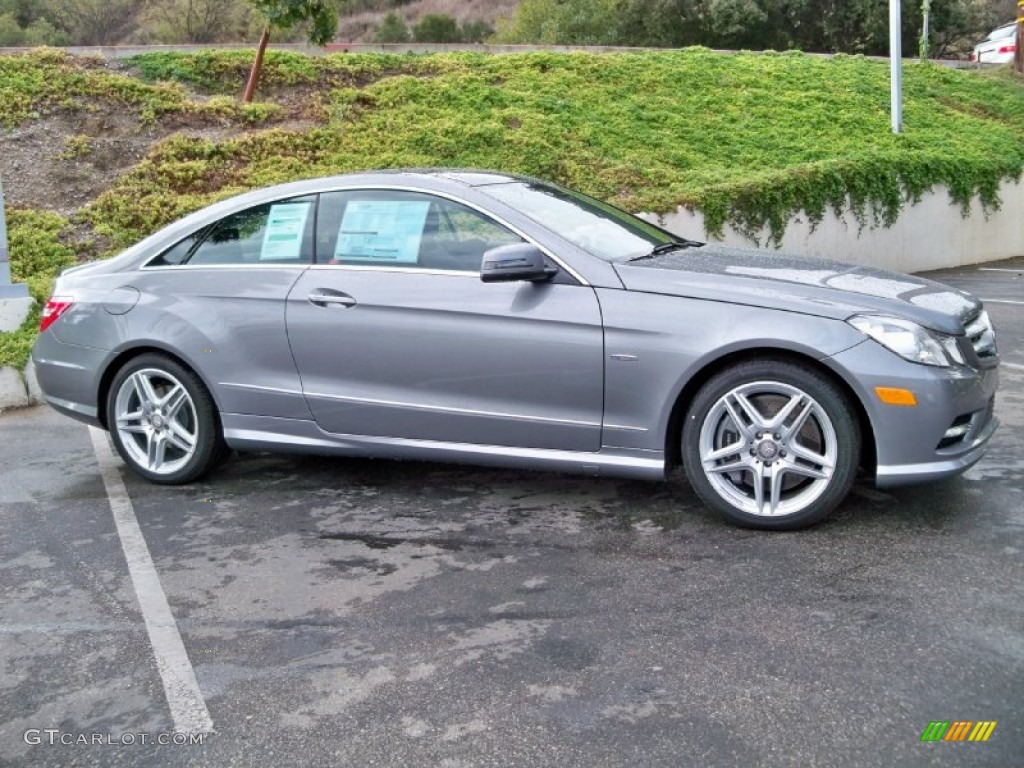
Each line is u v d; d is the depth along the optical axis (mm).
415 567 4160
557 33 30547
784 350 4172
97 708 3172
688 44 29469
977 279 13336
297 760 2832
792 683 3090
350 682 3244
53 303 5578
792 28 30000
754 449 4258
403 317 4703
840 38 30250
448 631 3564
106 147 11992
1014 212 15867
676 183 12391
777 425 4215
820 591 3717
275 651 3484
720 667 3209
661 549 4203
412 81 14398
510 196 4914
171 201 10977
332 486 5293
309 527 4699
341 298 4824
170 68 13867
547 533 4461
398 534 4547
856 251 13516
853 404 4164
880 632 3381
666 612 3619
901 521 4359
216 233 5297
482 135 13000
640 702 3027
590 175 12594
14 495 5430
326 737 2938
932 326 4129
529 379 4500
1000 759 2660
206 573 4207
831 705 2957
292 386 4992
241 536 4629
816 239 12953
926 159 14266
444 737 2900
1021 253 16156
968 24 32219
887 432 4066
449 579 4016
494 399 4598
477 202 4746
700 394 4293
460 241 4730
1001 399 6465
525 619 3625
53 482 5641
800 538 4227
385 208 4922
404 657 3393
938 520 4355
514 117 13781
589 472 4539
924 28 27875
